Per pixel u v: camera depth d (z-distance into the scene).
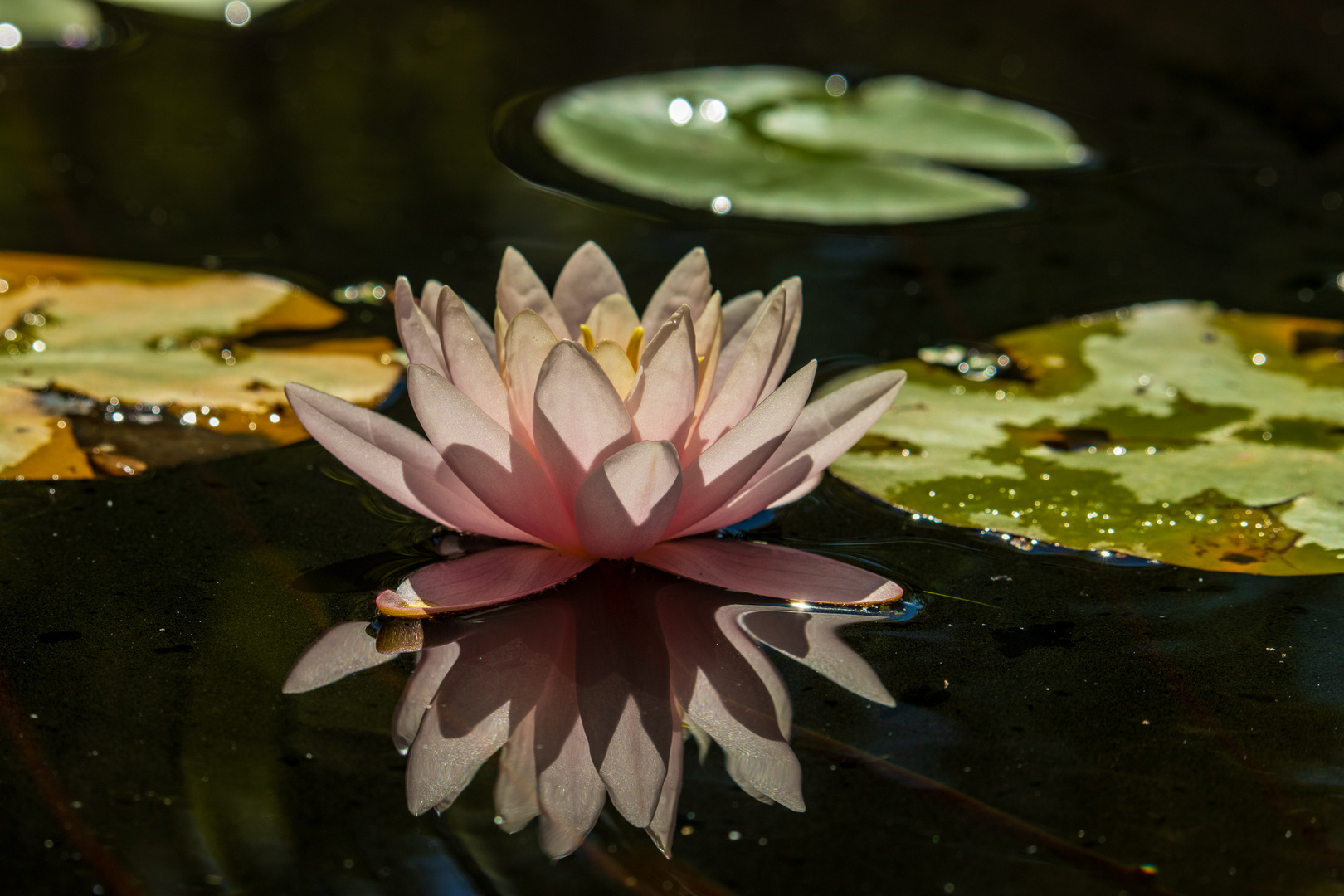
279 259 1.35
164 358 1.29
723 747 1.19
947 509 1.25
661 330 1.21
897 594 1.22
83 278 1.33
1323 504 1.25
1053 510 1.25
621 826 1.17
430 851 1.17
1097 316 1.33
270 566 1.22
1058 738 1.19
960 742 1.19
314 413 1.21
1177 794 1.18
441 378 1.20
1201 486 1.25
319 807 1.17
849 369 1.30
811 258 1.37
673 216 1.40
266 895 1.16
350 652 1.20
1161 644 1.21
